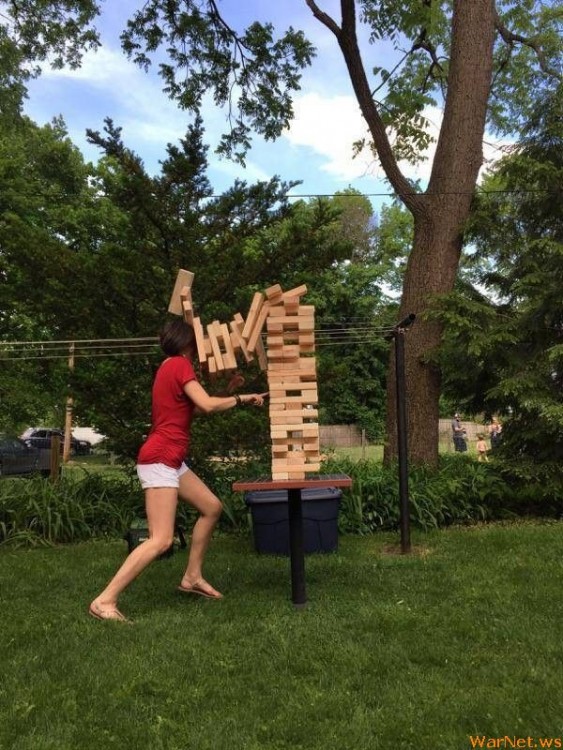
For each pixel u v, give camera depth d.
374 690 2.83
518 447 7.67
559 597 4.04
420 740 2.40
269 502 5.58
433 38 11.98
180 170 6.55
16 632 3.63
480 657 3.14
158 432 3.95
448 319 7.29
